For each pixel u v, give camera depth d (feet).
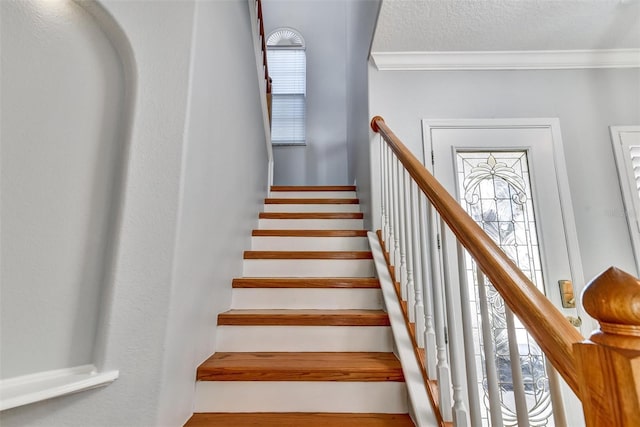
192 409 3.79
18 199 2.10
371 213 7.00
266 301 5.66
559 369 1.66
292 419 3.79
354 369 4.05
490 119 6.86
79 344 2.41
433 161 6.71
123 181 2.73
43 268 2.23
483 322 2.53
